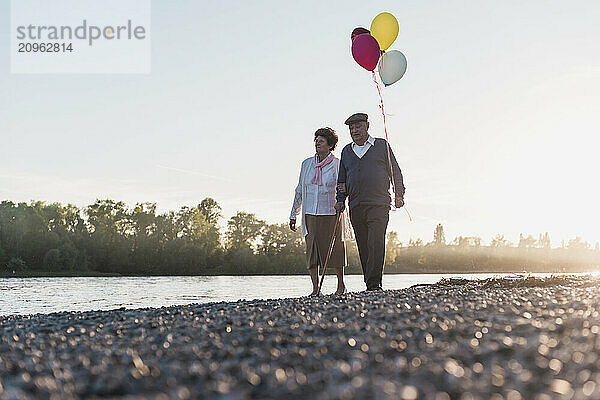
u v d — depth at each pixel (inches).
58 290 802.8
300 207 315.9
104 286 975.0
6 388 98.9
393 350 117.0
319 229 303.3
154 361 118.0
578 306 162.6
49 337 159.9
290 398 87.8
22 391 96.5
